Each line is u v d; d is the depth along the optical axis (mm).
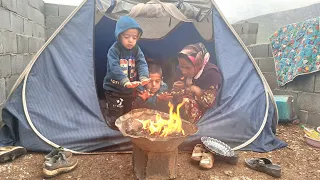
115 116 3885
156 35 4734
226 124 3951
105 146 3629
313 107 5176
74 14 3926
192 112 4066
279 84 5730
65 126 3609
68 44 3867
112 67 3965
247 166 3367
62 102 3703
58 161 2986
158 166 2850
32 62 3725
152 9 4383
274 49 5965
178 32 4750
